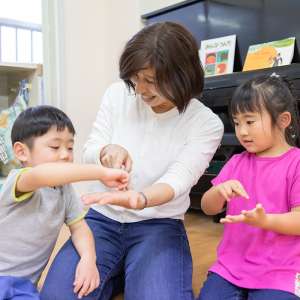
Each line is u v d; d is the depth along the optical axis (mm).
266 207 902
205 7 2182
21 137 900
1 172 2154
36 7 2939
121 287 1080
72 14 2391
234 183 897
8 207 863
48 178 787
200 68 911
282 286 807
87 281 893
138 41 852
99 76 2549
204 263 1294
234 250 936
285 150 944
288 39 1823
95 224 1062
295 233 848
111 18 2549
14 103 2246
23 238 888
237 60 2072
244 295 858
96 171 800
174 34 857
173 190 886
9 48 2836
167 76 837
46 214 903
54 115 907
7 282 812
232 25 2078
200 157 970
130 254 991
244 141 951
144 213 1015
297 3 1812
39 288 1039
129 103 1102
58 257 978
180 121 1021
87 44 2473
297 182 872
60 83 2348
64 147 904
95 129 1127
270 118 912
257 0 1961
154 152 1015
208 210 989
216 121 1031
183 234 1028
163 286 870
